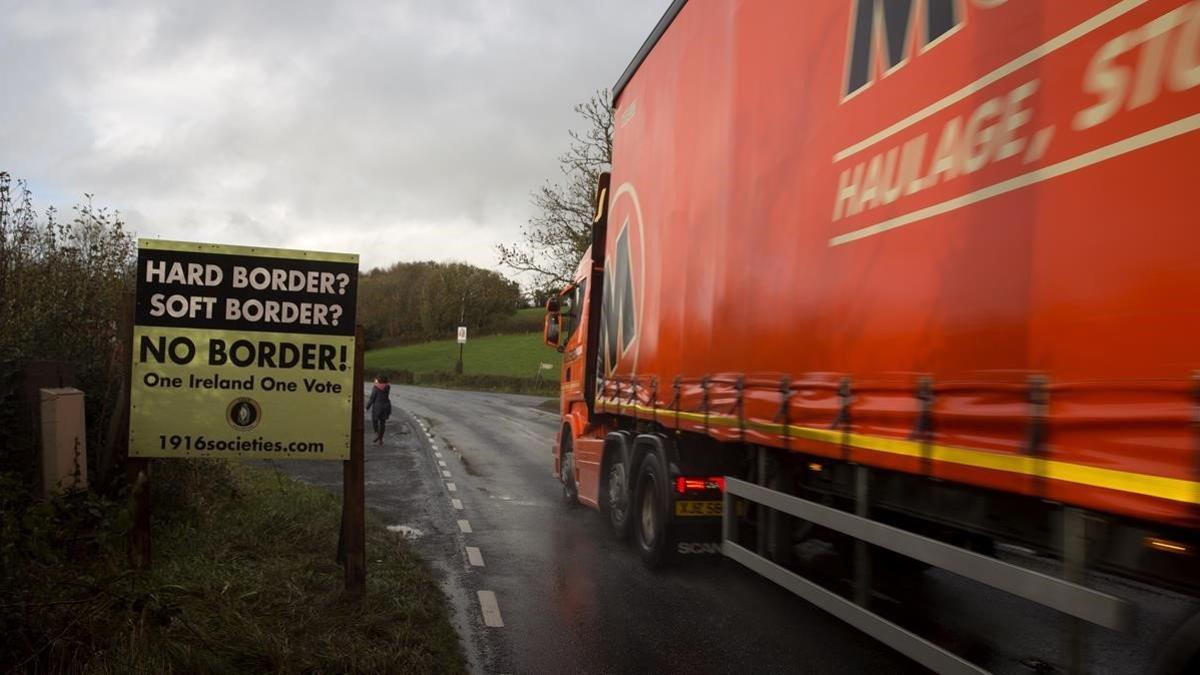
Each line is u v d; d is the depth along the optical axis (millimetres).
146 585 4648
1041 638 4137
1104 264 2631
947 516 3678
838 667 5074
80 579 4324
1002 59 3166
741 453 6051
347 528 5945
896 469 3742
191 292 5777
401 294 82438
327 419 5922
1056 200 2850
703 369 6184
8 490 4934
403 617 5641
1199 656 2520
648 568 7461
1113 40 2652
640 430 8148
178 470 7461
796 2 4902
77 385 6902
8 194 7082
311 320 5922
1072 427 2719
